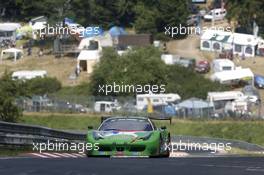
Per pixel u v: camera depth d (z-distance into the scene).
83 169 41.75
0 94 168.25
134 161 49.53
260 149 155.50
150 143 59.62
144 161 49.53
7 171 40.28
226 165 44.66
